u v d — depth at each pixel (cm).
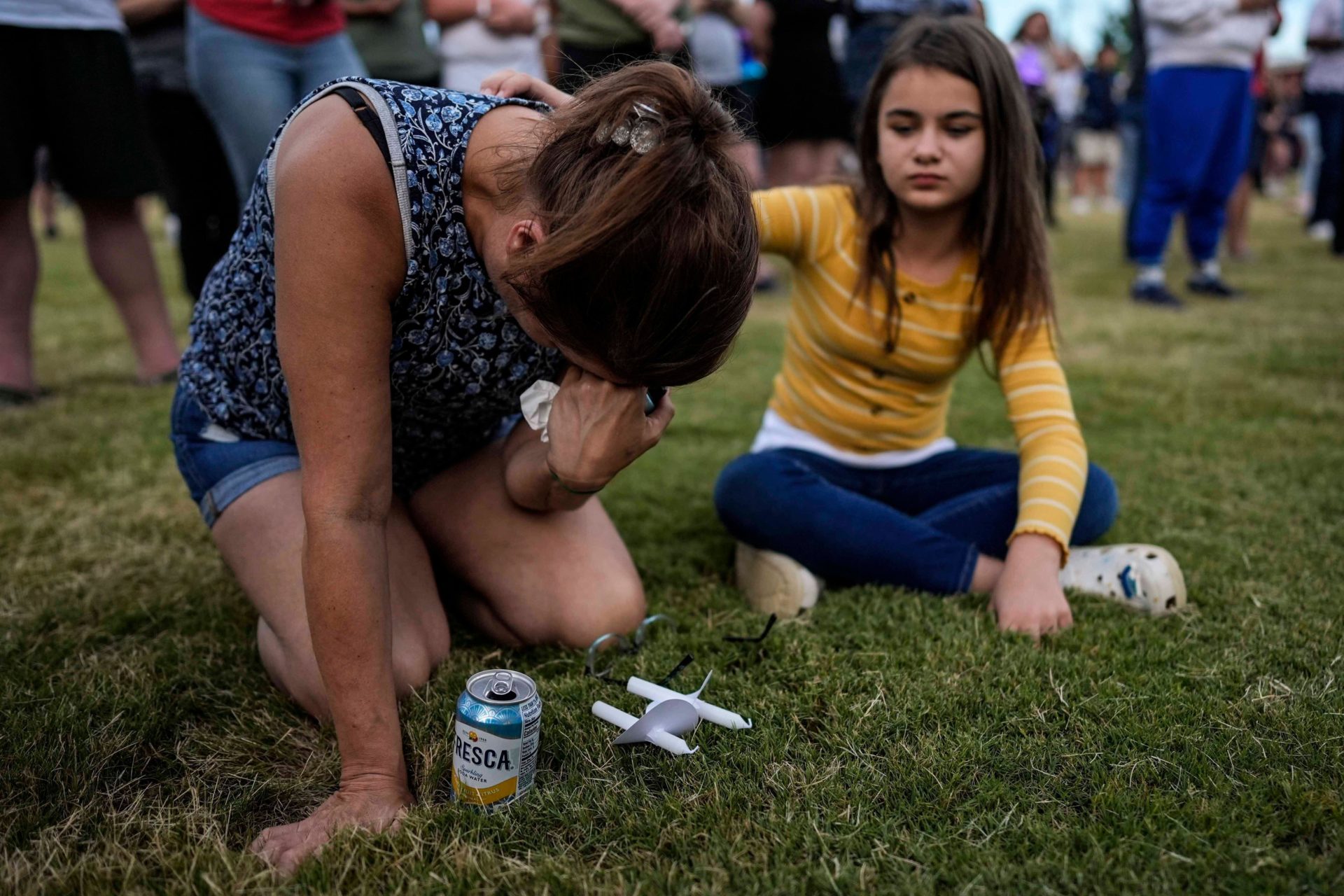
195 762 129
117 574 188
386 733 116
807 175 534
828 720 134
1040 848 109
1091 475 184
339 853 106
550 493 151
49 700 139
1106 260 682
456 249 121
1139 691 140
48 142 299
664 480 250
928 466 199
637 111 97
